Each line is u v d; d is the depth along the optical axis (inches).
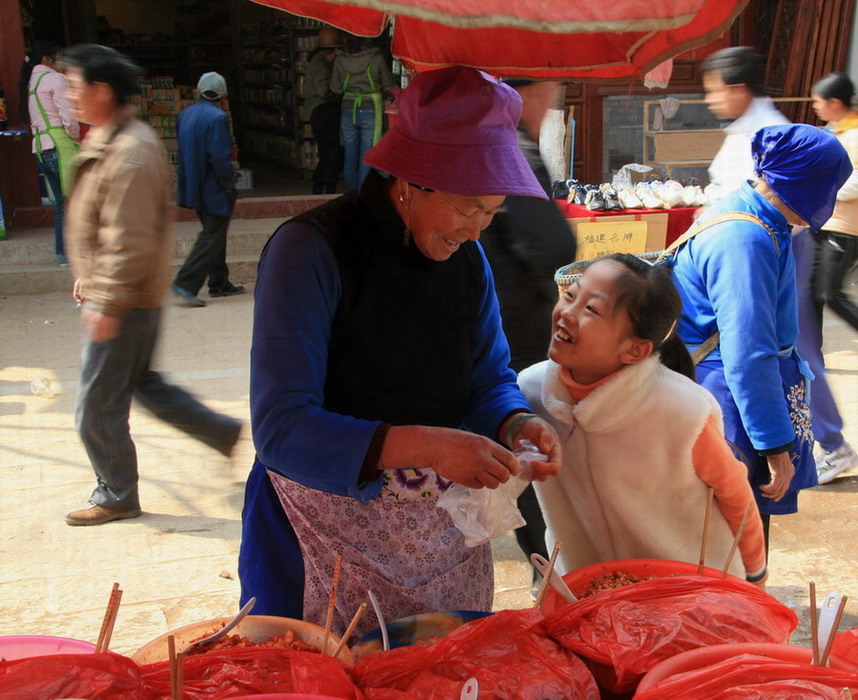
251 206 398.9
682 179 368.5
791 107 386.6
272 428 58.6
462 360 66.9
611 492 72.0
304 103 511.2
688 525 73.7
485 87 57.3
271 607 67.9
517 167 57.9
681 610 55.6
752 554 77.2
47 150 312.7
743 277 91.9
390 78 411.5
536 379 76.1
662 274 67.8
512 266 107.1
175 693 45.1
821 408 167.5
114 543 149.8
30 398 215.5
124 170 132.2
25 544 149.2
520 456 62.9
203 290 328.2
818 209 93.0
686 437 68.4
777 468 93.8
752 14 401.4
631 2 45.1
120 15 662.5
